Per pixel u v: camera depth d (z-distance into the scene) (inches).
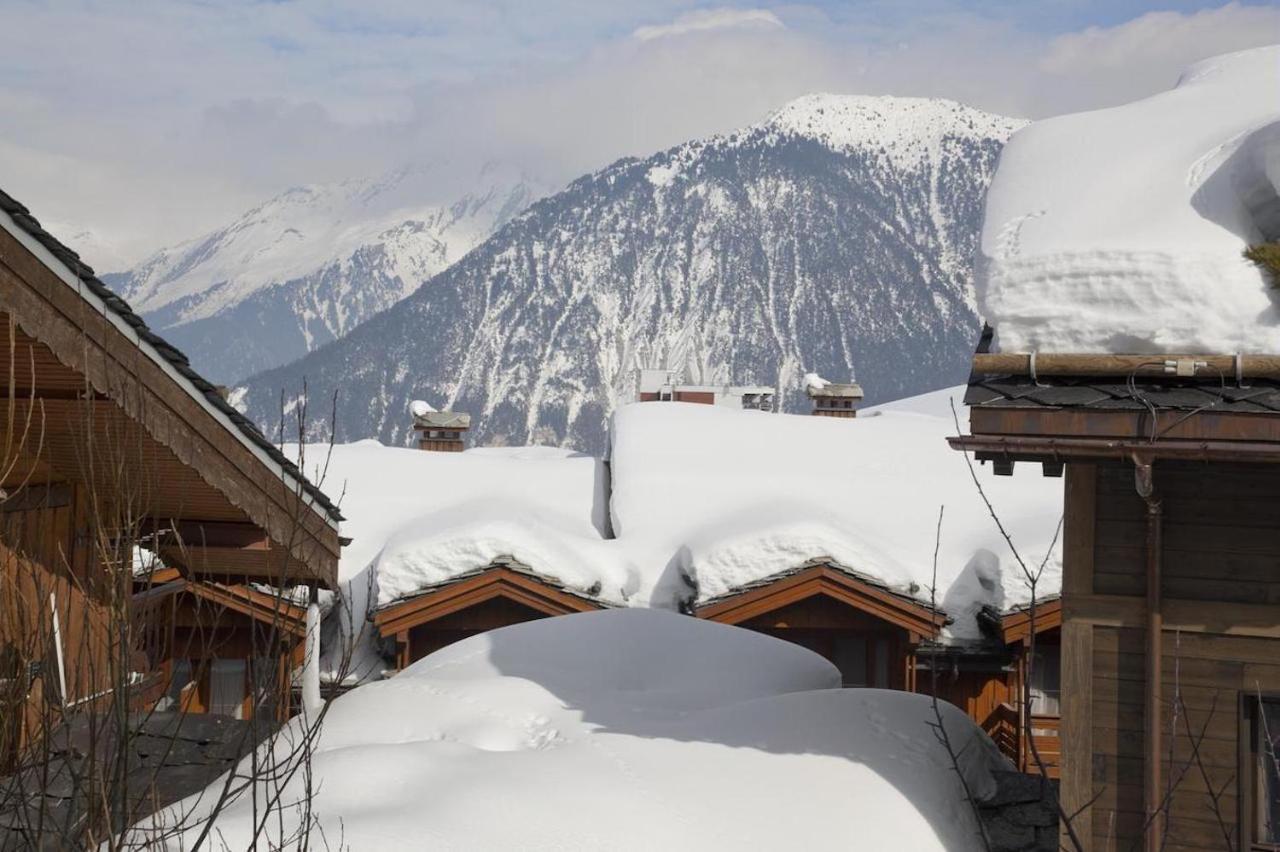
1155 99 395.5
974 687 732.0
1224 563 298.2
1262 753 294.5
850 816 303.6
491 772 304.3
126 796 166.9
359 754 307.4
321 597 735.1
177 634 668.1
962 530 789.2
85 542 373.4
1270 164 275.4
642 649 438.3
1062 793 304.8
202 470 342.3
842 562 698.2
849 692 369.7
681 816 293.7
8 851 197.9
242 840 262.5
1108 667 303.7
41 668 193.0
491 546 711.7
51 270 266.5
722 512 810.8
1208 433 261.7
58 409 311.7
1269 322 268.7
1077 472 307.9
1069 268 283.4
